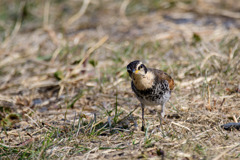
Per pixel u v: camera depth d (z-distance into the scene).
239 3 20.42
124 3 20.73
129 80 12.72
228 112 9.85
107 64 14.22
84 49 15.96
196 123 9.39
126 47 15.52
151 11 20.45
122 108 10.48
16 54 16.78
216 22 17.69
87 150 8.23
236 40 14.49
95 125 9.46
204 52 13.88
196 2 20.59
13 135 9.55
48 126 9.88
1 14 22.03
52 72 14.20
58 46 16.88
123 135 8.95
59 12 21.77
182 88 11.63
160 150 7.84
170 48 14.91
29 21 21.08
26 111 11.23
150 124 9.59
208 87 10.35
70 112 10.93
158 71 9.60
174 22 18.27
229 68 12.15
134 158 7.74
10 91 13.12
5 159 8.14
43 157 7.95
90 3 22.47
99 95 11.89
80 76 13.34
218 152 7.73
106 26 19.09
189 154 7.70
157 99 9.31
